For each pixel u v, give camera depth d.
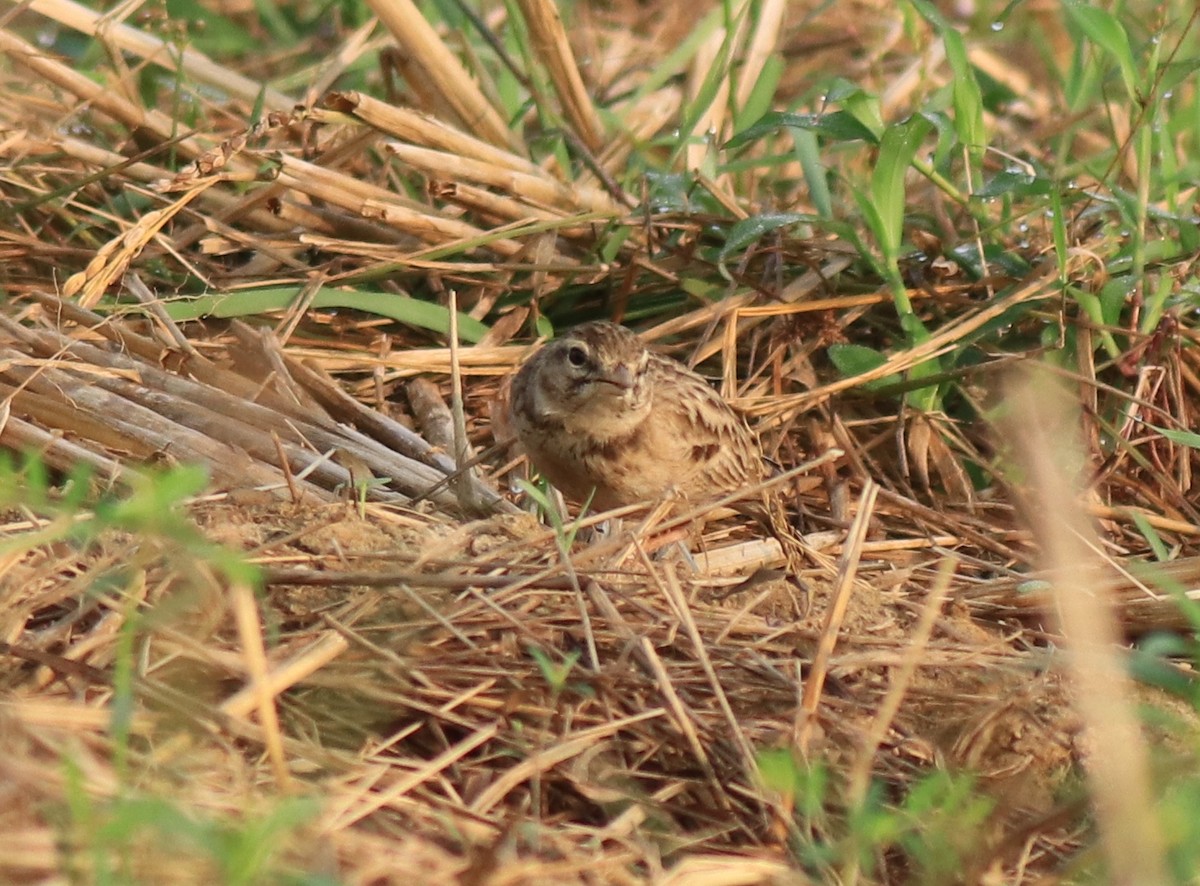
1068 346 12.62
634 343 10.67
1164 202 14.26
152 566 8.39
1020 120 17.52
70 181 13.91
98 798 6.40
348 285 13.25
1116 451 11.99
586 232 13.81
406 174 14.62
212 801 6.69
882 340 13.57
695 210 14.06
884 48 18.17
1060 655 9.00
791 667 8.66
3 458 8.26
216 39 17.97
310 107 12.97
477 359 12.80
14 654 7.43
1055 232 12.08
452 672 8.02
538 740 7.70
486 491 10.96
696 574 9.78
